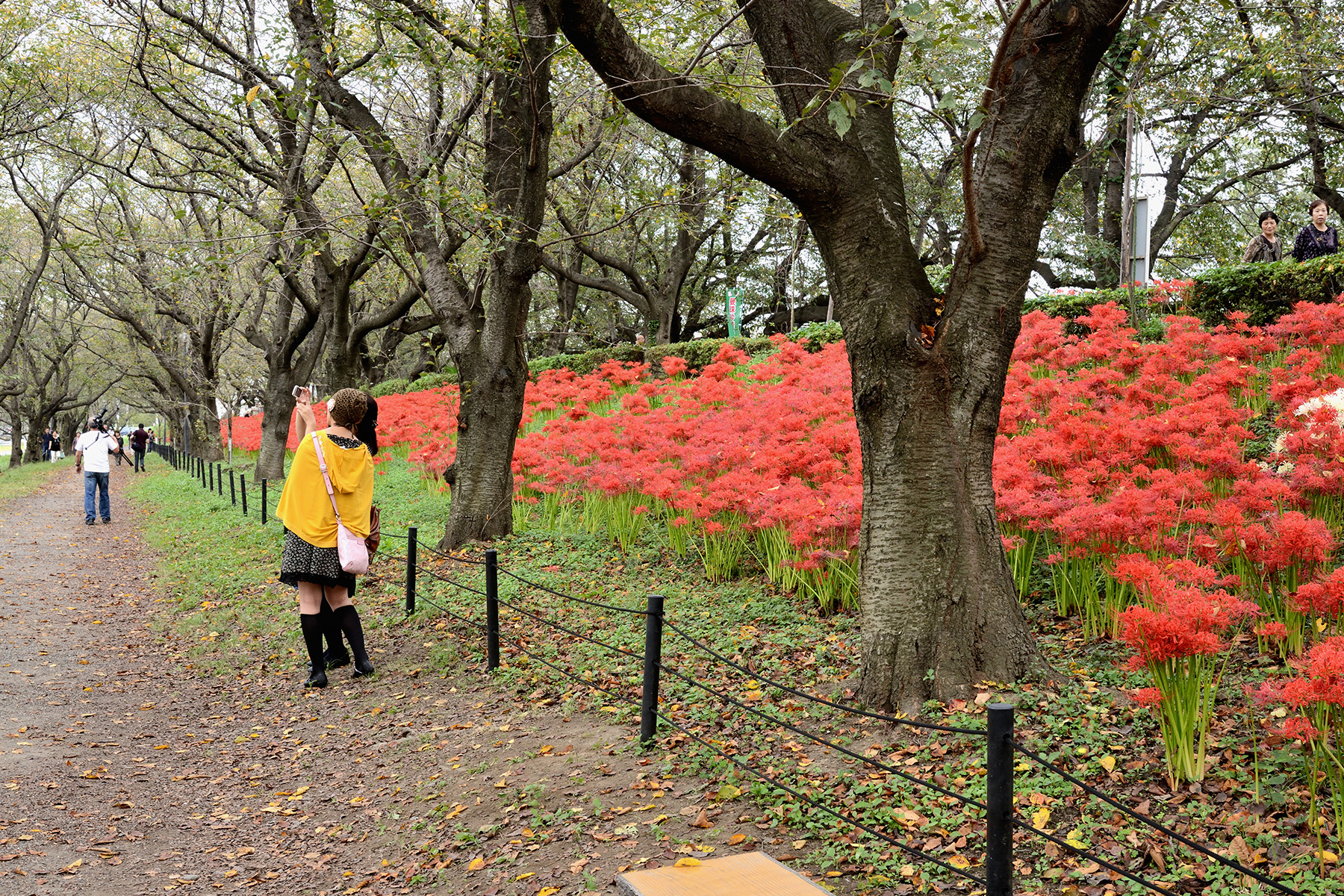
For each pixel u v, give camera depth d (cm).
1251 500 491
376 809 475
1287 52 1420
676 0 902
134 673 794
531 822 418
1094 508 550
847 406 909
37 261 3094
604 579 859
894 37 513
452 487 1063
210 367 2450
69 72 1736
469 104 1020
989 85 393
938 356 495
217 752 593
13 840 457
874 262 503
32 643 883
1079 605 585
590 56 469
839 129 390
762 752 457
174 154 1895
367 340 3819
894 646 486
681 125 478
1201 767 367
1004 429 778
